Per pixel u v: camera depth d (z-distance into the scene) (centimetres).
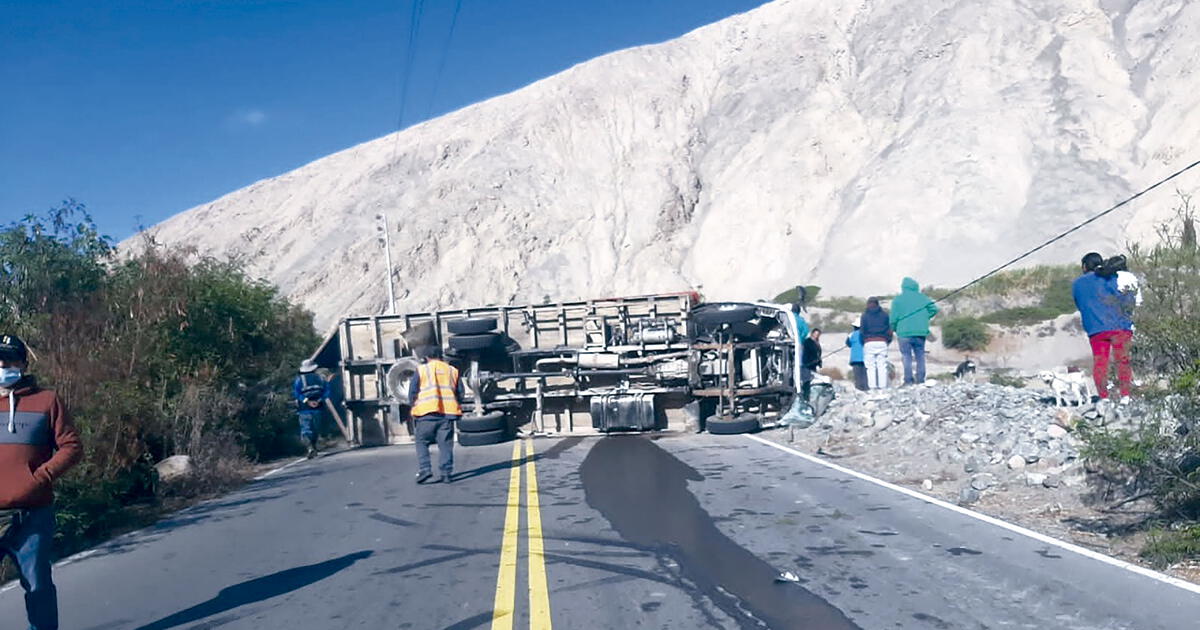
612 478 1127
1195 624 538
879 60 5362
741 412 1531
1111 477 843
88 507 991
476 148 6159
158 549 906
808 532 797
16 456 573
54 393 601
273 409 1741
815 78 5484
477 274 5131
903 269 4206
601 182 5512
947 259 4131
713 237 4912
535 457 1353
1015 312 3094
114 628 641
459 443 1559
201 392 1423
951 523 808
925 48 5162
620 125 5766
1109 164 4181
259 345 1797
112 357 1276
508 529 864
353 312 5022
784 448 1308
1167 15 4591
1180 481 709
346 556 802
